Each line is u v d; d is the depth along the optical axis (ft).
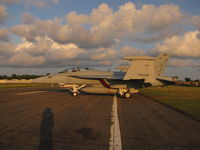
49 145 14.35
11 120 23.25
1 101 45.09
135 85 61.77
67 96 61.31
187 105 39.50
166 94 74.49
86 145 14.51
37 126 20.24
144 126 21.17
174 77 59.57
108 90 62.49
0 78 306.14
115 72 69.36
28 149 13.44
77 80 66.08
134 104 42.06
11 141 15.19
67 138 16.17
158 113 30.25
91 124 21.58
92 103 42.65
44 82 67.62
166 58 65.62
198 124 22.48
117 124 21.83
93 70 70.38
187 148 14.32
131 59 55.47
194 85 219.20
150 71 55.88
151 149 13.94
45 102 43.55
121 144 14.90
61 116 26.25
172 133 18.44
